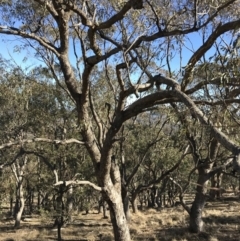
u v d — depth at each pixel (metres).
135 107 9.77
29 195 33.25
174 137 13.46
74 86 11.48
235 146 4.72
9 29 10.55
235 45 5.57
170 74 9.95
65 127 18.80
